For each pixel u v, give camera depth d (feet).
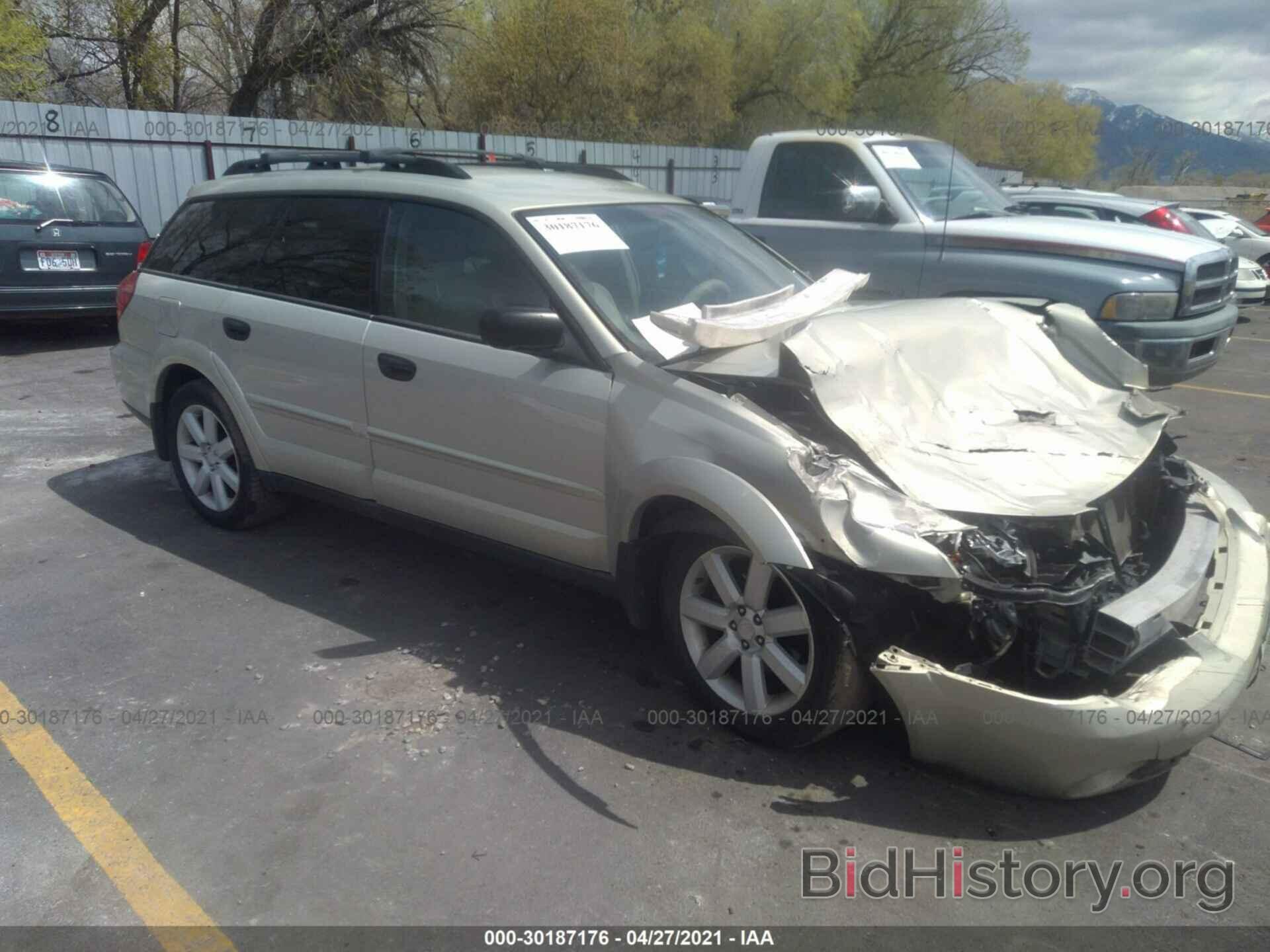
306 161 16.25
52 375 28.02
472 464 13.09
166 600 14.47
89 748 10.94
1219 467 21.75
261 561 15.88
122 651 13.01
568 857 9.36
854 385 10.94
